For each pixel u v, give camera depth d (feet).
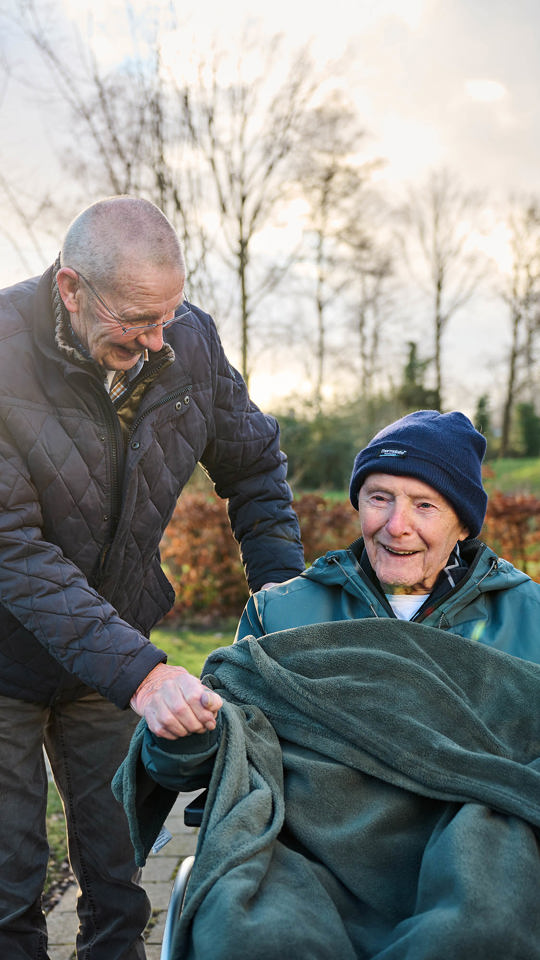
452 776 4.66
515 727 5.06
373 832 4.66
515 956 3.97
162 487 7.01
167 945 4.69
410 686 5.04
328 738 4.96
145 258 5.83
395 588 6.00
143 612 7.64
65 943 9.01
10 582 6.10
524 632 5.74
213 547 26.53
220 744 4.79
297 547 8.11
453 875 4.13
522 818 4.50
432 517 5.74
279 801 4.66
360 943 4.35
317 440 63.98
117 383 6.70
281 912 4.07
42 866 7.30
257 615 6.14
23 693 7.00
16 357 6.23
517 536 26.43
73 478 6.46
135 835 5.04
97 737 7.49
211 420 7.48
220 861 4.26
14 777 7.08
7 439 6.23
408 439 5.74
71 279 5.98
